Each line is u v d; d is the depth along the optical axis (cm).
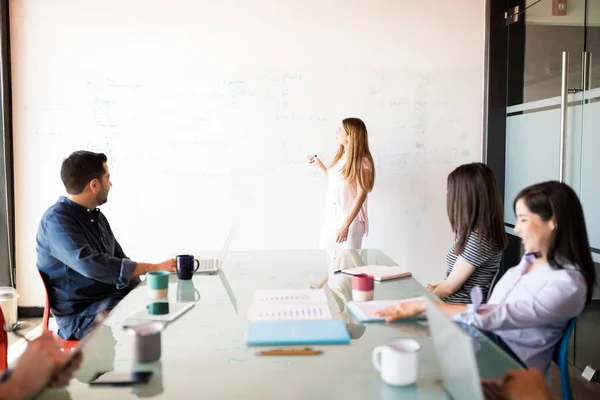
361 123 334
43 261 217
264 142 376
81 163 222
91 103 368
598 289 274
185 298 182
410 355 113
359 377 118
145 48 367
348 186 337
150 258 380
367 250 279
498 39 377
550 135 323
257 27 370
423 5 374
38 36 362
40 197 372
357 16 372
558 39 311
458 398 100
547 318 146
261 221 381
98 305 217
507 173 381
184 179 376
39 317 377
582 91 288
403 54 376
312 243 384
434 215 388
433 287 227
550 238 151
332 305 173
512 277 170
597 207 275
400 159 383
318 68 374
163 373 120
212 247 381
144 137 372
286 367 123
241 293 188
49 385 113
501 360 124
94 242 230
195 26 368
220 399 108
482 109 384
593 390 264
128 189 375
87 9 363
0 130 357
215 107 373
